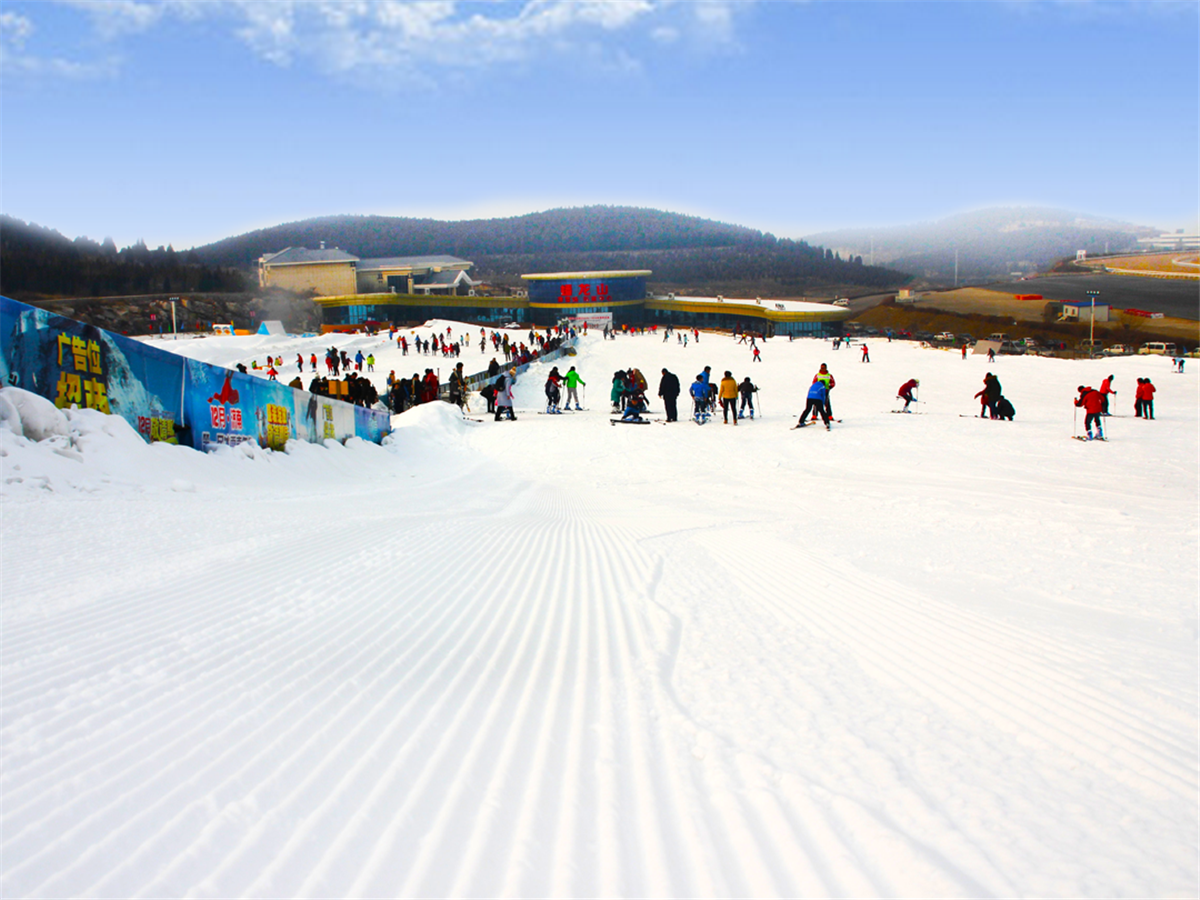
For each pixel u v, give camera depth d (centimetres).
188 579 571
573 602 569
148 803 236
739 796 249
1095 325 12700
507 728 314
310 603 517
